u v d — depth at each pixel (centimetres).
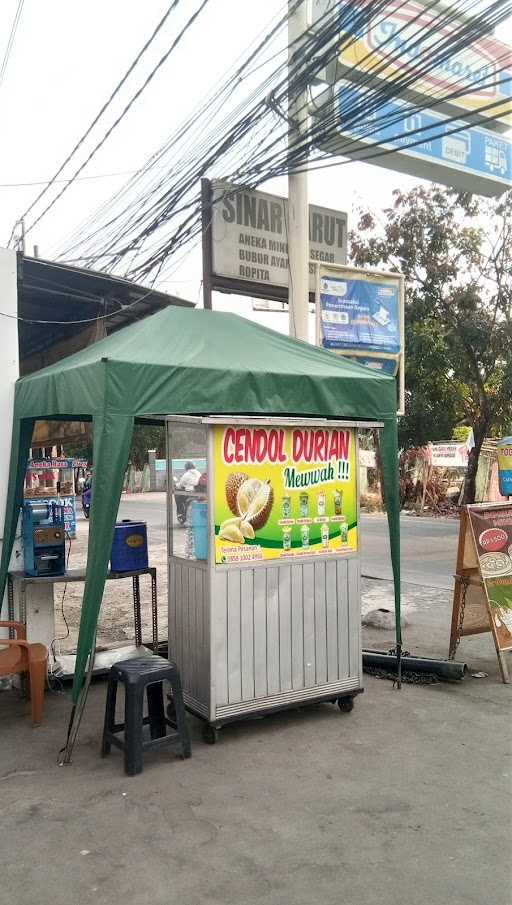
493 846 310
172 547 477
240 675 438
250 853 306
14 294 553
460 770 389
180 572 463
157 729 416
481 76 834
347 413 489
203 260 846
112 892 279
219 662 430
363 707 494
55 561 541
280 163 684
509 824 329
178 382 419
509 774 384
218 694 429
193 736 445
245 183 736
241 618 439
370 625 740
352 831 323
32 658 466
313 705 499
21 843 317
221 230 848
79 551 1417
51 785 376
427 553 1341
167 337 474
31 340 853
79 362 472
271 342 521
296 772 388
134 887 282
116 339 504
